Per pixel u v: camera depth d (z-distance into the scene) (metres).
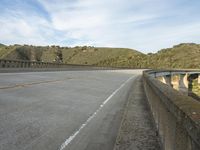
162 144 5.54
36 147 5.85
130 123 8.28
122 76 47.69
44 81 21.08
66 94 14.78
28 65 44.34
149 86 11.89
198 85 107.88
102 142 6.41
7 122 7.71
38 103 10.99
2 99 11.21
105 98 14.76
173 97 4.28
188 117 2.93
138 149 5.79
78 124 8.14
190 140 2.89
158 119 6.78
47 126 7.62
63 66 60.69
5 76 22.86
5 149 5.62
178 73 104.44
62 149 5.81
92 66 77.69
